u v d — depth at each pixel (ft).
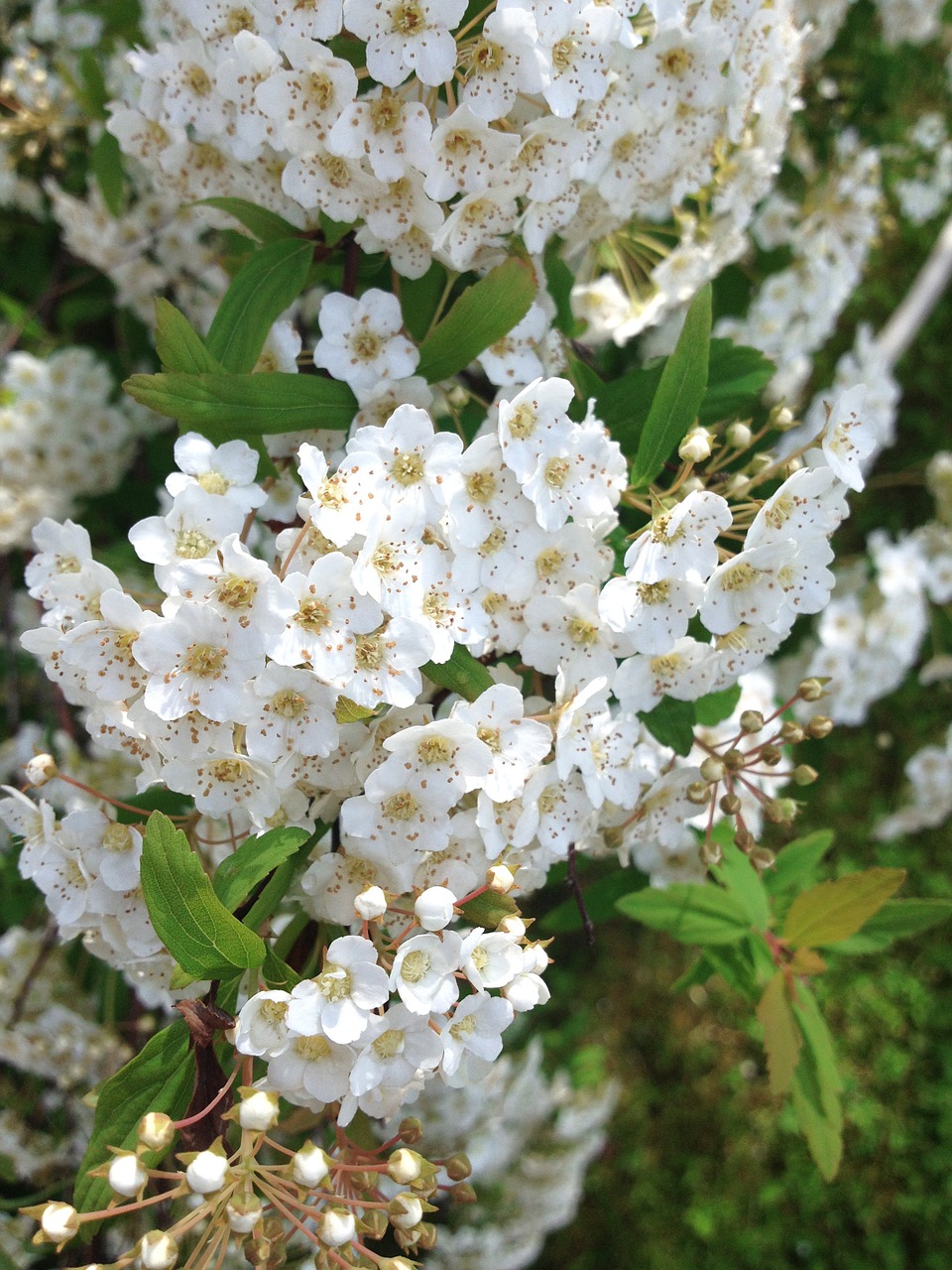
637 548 0.36
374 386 0.40
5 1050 0.58
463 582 0.36
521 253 0.43
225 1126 0.33
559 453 0.37
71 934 0.41
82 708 0.70
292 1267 0.50
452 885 0.37
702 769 0.41
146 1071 0.33
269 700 0.34
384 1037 0.33
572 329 0.50
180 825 0.40
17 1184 0.62
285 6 0.37
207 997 0.33
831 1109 0.44
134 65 0.44
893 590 0.75
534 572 0.38
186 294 0.71
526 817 0.37
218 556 0.35
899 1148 1.10
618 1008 1.21
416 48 0.36
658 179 0.46
